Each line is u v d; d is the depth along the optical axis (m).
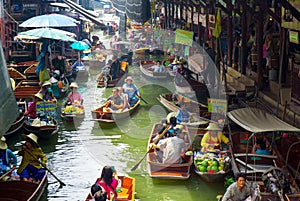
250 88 17.88
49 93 17.78
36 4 31.17
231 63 22.25
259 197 10.13
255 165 12.03
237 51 21.95
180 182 12.54
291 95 15.35
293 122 13.98
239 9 21.39
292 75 15.22
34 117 16.98
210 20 24.36
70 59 30.16
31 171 12.44
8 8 30.12
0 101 6.54
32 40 28.42
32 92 21.06
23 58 28.39
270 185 10.48
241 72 20.23
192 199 11.78
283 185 10.43
